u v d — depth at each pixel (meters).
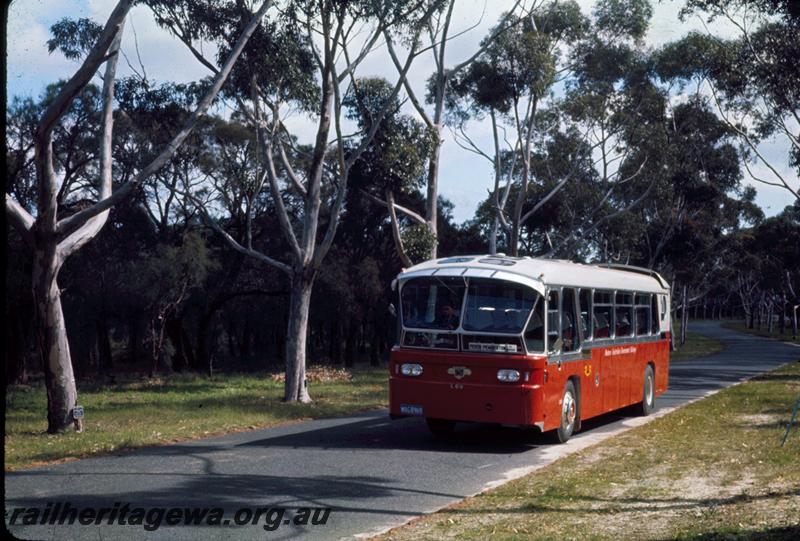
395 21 22.41
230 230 49.12
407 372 13.98
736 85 32.72
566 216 45.25
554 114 40.38
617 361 17.19
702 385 27.92
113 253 44.94
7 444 13.80
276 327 55.91
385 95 25.56
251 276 53.31
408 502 9.30
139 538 7.53
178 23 21.95
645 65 36.81
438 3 22.84
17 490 9.61
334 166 44.09
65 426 16.03
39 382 41.12
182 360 50.62
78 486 9.88
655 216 54.50
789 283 81.12
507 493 9.59
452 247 58.84
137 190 40.50
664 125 41.34
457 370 13.61
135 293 42.62
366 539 7.53
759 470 10.73
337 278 47.44
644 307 19.28
